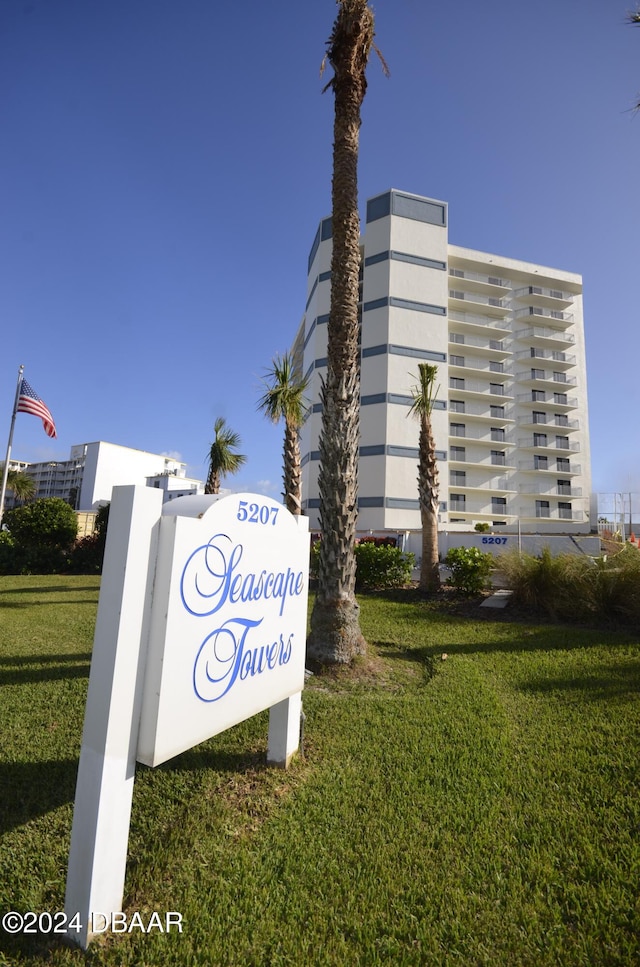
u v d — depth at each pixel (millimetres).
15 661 6188
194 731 2348
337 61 6785
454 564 11359
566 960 1936
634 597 8164
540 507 48156
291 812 2900
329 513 6223
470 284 47469
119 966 1919
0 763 3527
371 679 5590
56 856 2559
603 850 2578
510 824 2789
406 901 2240
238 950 1981
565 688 5129
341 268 6582
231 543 2660
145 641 2199
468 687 5215
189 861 2475
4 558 19891
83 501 85125
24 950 2000
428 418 12734
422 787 3180
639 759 3516
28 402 19156
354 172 6734
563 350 51094
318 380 41406
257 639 2898
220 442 15453
